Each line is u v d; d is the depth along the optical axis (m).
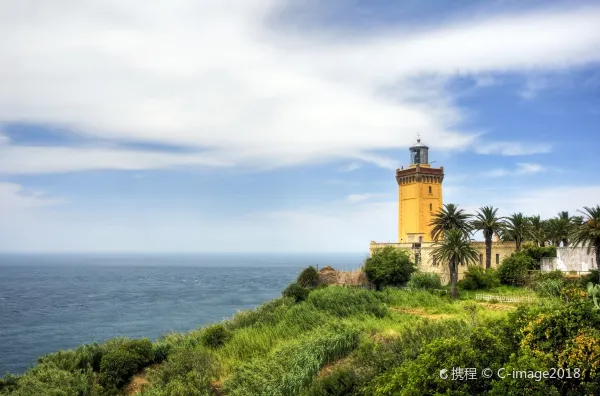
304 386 36.44
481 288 72.31
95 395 42.62
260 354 48.72
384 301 64.94
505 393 21.77
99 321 110.31
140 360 48.44
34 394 40.16
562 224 79.44
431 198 98.75
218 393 41.25
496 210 77.44
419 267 86.75
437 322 39.62
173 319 112.38
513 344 26.39
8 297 164.00
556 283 60.84
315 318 57.12
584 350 23.12
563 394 22.62
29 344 86.62
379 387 26.81
